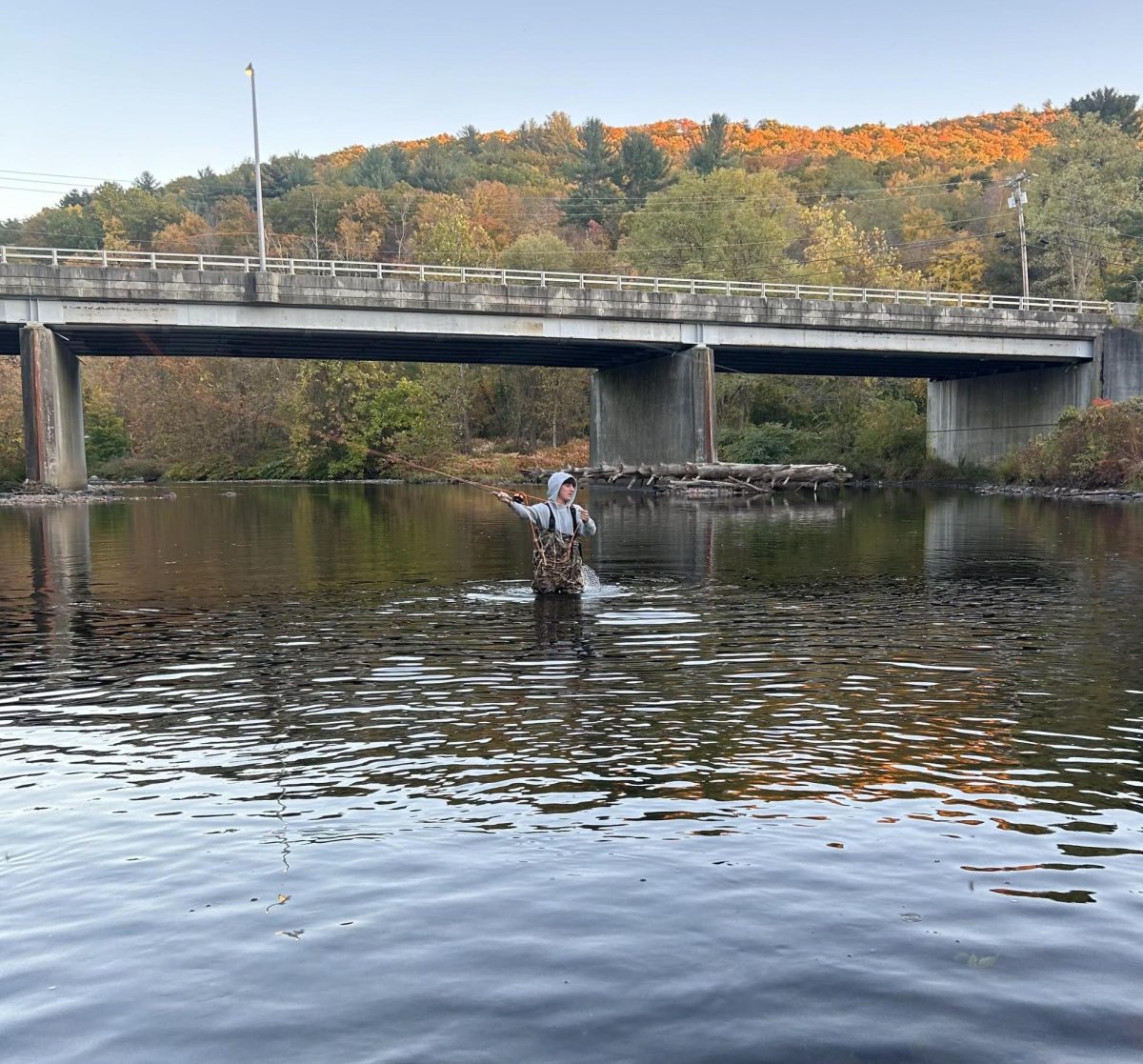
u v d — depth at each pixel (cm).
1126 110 10825
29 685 760
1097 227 7356
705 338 4612
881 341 4725
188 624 1023
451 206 9500
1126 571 1454
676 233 7238
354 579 1380
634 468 4728
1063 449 4388
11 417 5353
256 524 2569
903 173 12125
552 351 4984
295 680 767
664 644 897
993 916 370
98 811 490
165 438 7462
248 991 324
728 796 502
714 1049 290
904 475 5712
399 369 7494
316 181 12438
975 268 8175
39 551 1848
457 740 603
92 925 371
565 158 14075
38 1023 308
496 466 6788
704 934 356
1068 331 4859
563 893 391
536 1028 302
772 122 14900
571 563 1208
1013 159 13075
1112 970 332
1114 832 454
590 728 627
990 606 1117
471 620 1030
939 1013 307
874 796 501
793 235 8231
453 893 392
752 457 6119
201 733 624
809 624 999
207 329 4044
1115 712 661
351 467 6938
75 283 3869
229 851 438
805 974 330
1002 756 566
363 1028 303
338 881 405
